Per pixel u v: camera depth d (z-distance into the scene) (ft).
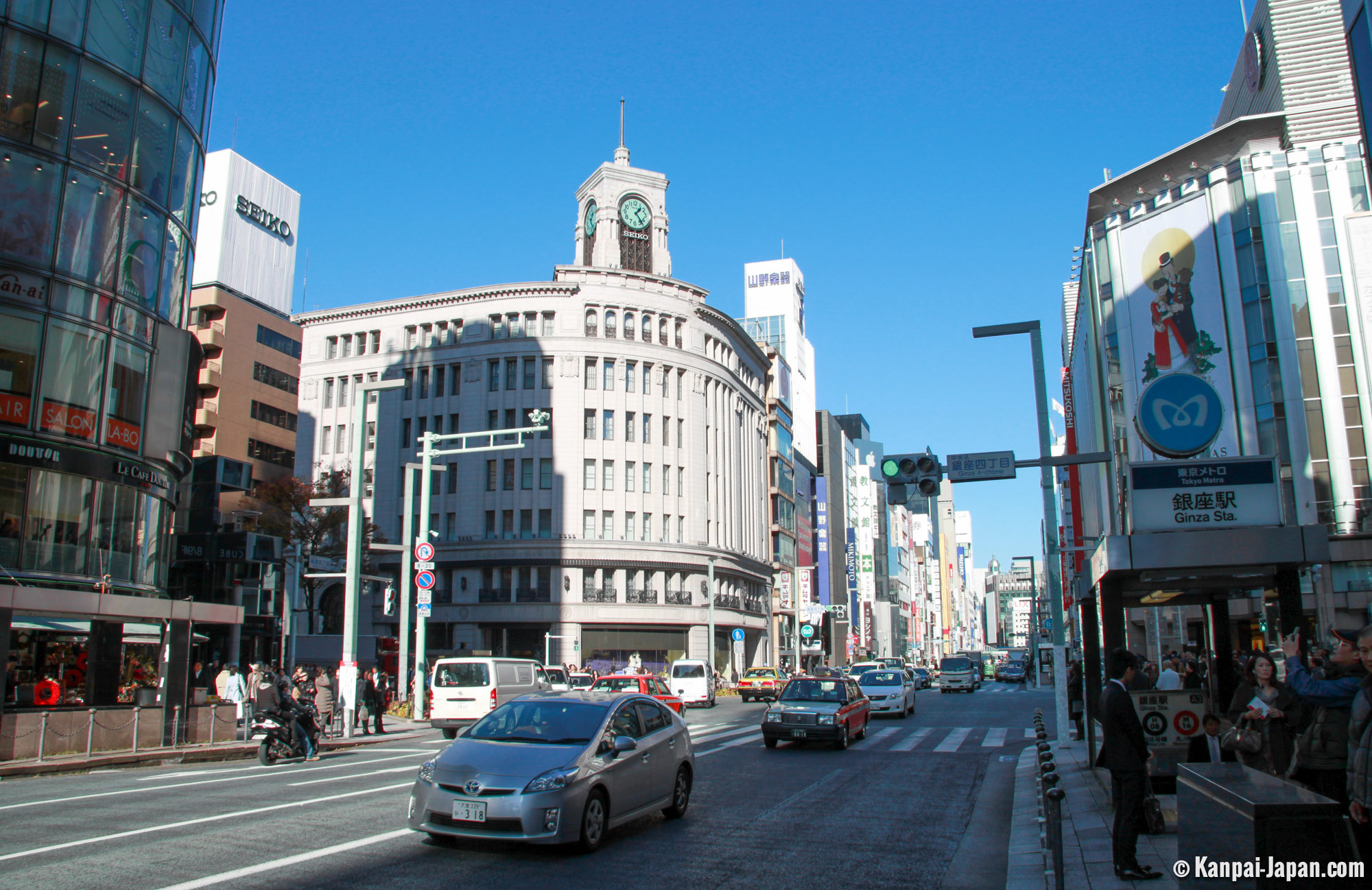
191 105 95.14
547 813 29.07
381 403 215.51
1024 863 30.66
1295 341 115.65
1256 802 13.58
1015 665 252.01
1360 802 17.29
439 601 201.46
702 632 209.77
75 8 81.30
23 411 76.02
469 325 212.43
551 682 92.07
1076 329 206.28
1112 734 27.17
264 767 57.52
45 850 30.30
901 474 52.39
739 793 46.06
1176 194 130.93
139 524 86.74
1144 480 37.47
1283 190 119.24
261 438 232.73
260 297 249.14
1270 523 36.40
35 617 69.72
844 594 377.30
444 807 29.53
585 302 210.38
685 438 218.38
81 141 81.51
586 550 199.31
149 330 87.92
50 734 58.75
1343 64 122.52
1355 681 23.18
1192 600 48.57
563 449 202.90
